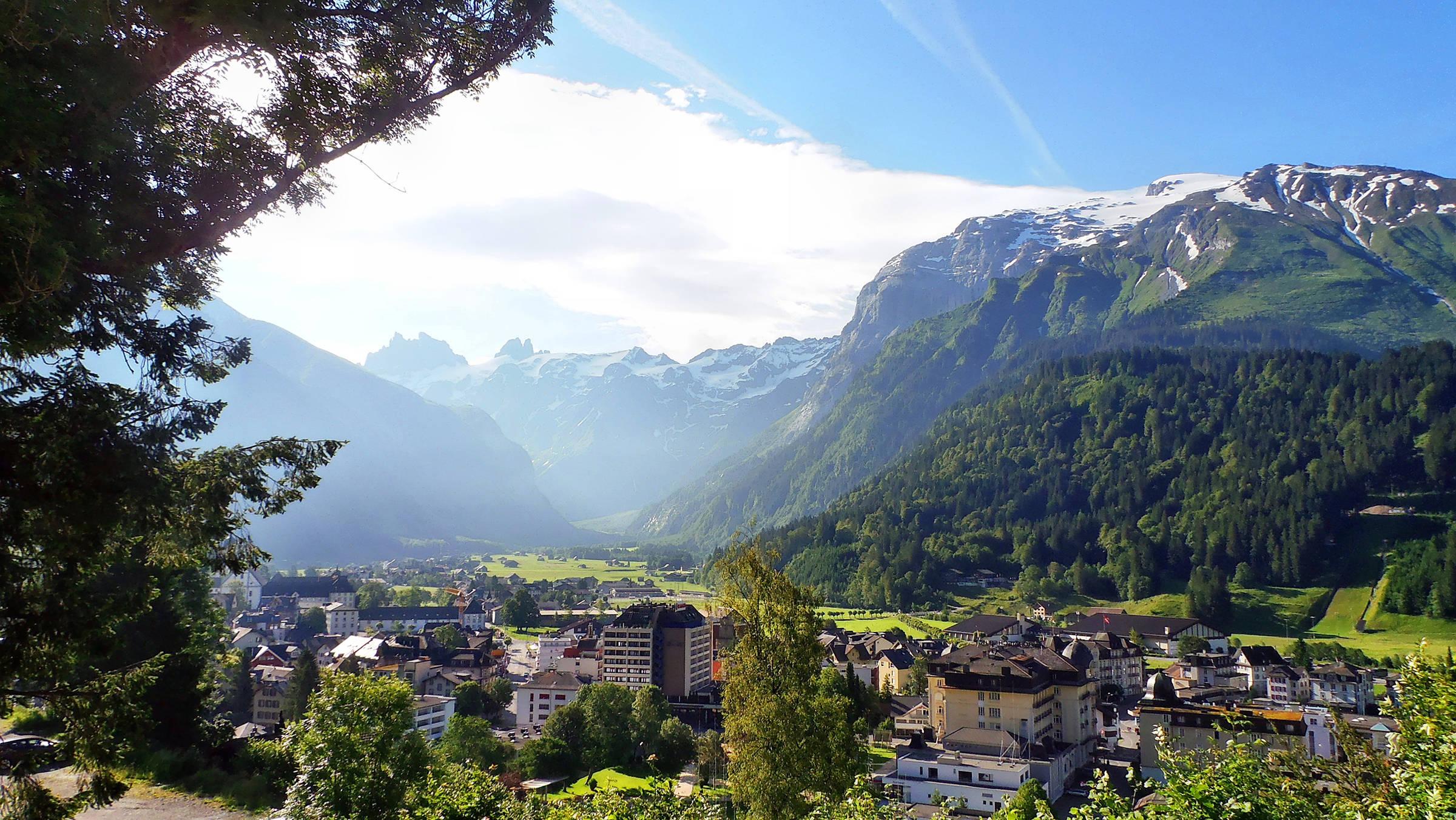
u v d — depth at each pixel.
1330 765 20.27
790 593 38.81
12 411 17.38
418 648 172.88
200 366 21.73
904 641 193.25
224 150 20.91
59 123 16.19
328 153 22.83
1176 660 198.50
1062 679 124.69
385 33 22.23
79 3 16.06
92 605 18.56
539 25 24.23
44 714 42.47
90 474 17.58
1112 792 20.55
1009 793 91.69
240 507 21.16
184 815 30.59
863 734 40.66
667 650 164.88
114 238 18.81
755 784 37.06
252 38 19.00
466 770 36.22
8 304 15.65
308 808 27.05
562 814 35.75
